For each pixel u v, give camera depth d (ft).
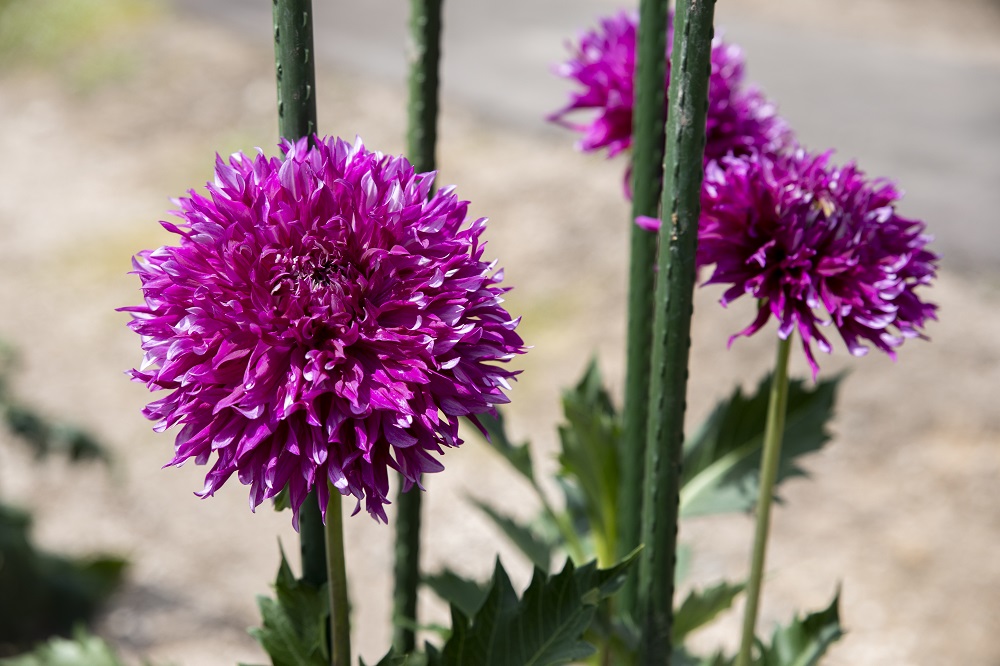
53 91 50.37
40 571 22.45
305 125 6.82
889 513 25.40
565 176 39.32
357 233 5.96
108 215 40.14
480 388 5.92
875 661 21.76
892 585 23.62
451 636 7.20
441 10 8.72
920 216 35.70
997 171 39.04
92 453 20.36
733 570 24.23
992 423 27.45
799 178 7.64
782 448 9.95
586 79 9.90
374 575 24.98
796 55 51.72
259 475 5.80
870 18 57.36
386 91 47.26
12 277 36.50
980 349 29.73
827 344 7.29
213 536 26.66
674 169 6.80
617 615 9.08
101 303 35.17
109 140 45.85
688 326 7.10
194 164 43.62
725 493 9.93
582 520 10.96
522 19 56.70
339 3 60.44
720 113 9.17
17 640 21.26
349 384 5.65
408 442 5.70
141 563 25.48
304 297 5.79
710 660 9.56
